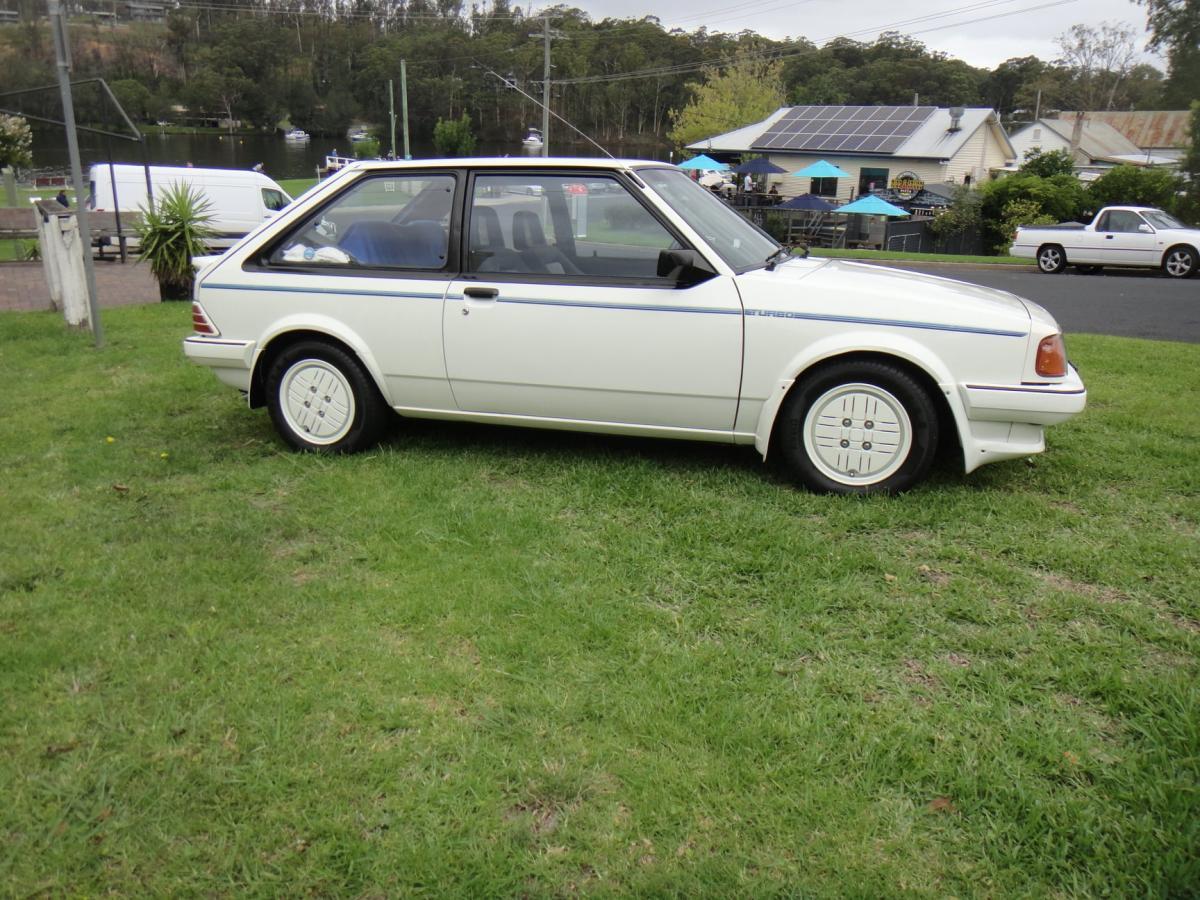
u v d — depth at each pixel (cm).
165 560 404
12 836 246
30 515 453
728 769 270
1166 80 4684
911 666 327
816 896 227
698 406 482
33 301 1255
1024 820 253
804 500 471
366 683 312
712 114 5488
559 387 498
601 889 229
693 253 460
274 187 2286
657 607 366
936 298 461
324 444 545
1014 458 488
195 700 302
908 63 8275
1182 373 775
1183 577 392
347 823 249
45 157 5438
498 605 362
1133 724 292
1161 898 226
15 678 312
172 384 719
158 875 234
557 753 277
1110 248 2178
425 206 516
